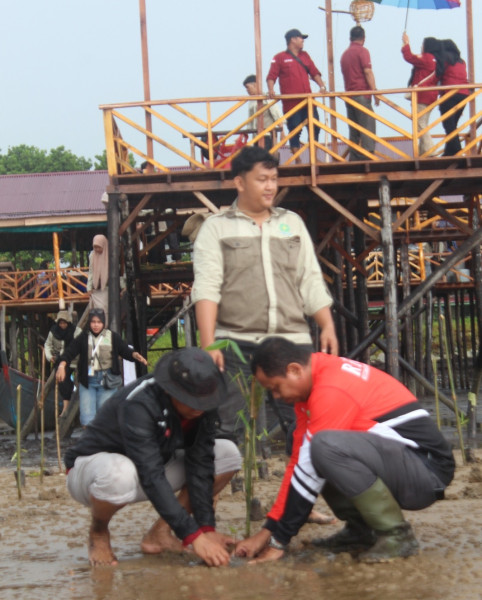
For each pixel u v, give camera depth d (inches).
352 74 411.2
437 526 173.8
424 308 690.8
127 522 194.2
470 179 412.8
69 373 485.4
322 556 151.2
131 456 146.3
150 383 147.5
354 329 516.4
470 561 142.9
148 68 394.0
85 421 401.1
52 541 176.2
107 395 402.0
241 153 200.2
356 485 143.6
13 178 1018.1
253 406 167.0
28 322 873.5
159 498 145.0
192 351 144.7
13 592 136.6
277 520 149.5
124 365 406.6
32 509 216.5
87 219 856.3
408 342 660.7
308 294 203.8
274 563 146.8
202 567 146.2
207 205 386.9
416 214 600.4
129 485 147.3
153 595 131.8
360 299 485.7
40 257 1373.0
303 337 201.6
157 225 556.4
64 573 148.2
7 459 401.4
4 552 167.8
